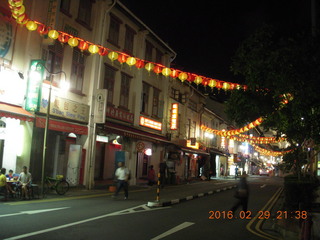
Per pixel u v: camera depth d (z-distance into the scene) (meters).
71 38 11.62
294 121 9.41
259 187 27.94
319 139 9.41
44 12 14.44
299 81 7.50
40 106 14.32
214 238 7.46
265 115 10.11
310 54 7.58
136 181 23.33
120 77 21.22
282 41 8.00
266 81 8.43
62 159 16.72
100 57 18.58
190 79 12.80
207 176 34.12
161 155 26.62
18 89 13.20
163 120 26.98
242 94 9.67
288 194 12.04
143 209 11.04
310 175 15.82
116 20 20.59
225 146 48.06
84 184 16.92
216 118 43.97
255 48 8.41
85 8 17.94
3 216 8.35
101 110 17.55
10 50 13.13
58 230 7.15
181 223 8.92
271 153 45.62
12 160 13.23
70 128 15.75
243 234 8.23
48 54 15.25
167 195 16.27
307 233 6.65
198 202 14.39
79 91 17.20
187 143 31.59
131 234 7.19
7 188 11.40
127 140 21.78
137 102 22.91
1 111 11.64
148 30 23.72
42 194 12.75
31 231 6.91
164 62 27.44
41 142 15.38
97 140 19.09
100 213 9.67
